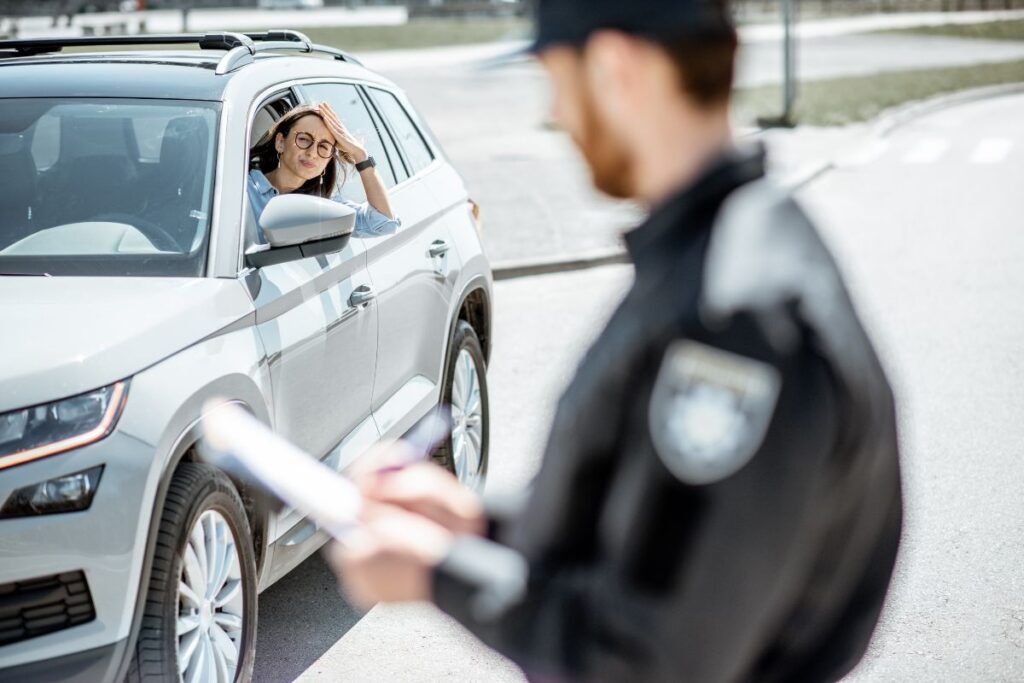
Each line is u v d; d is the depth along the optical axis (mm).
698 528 1167
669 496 1189
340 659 4285
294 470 1408
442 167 6105
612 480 1280
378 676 4164
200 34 4965
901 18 66625
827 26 60375
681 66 1290
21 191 4207
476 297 6105
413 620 4598
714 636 1177
